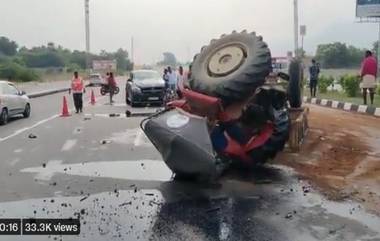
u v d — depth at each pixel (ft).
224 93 28.78
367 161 33.55
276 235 20.04
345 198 25.12
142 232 20.57
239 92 28.81
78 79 76.13
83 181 29.48
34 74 261.03
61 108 86.12
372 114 60.44
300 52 94.38
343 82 87.30
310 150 37.24
